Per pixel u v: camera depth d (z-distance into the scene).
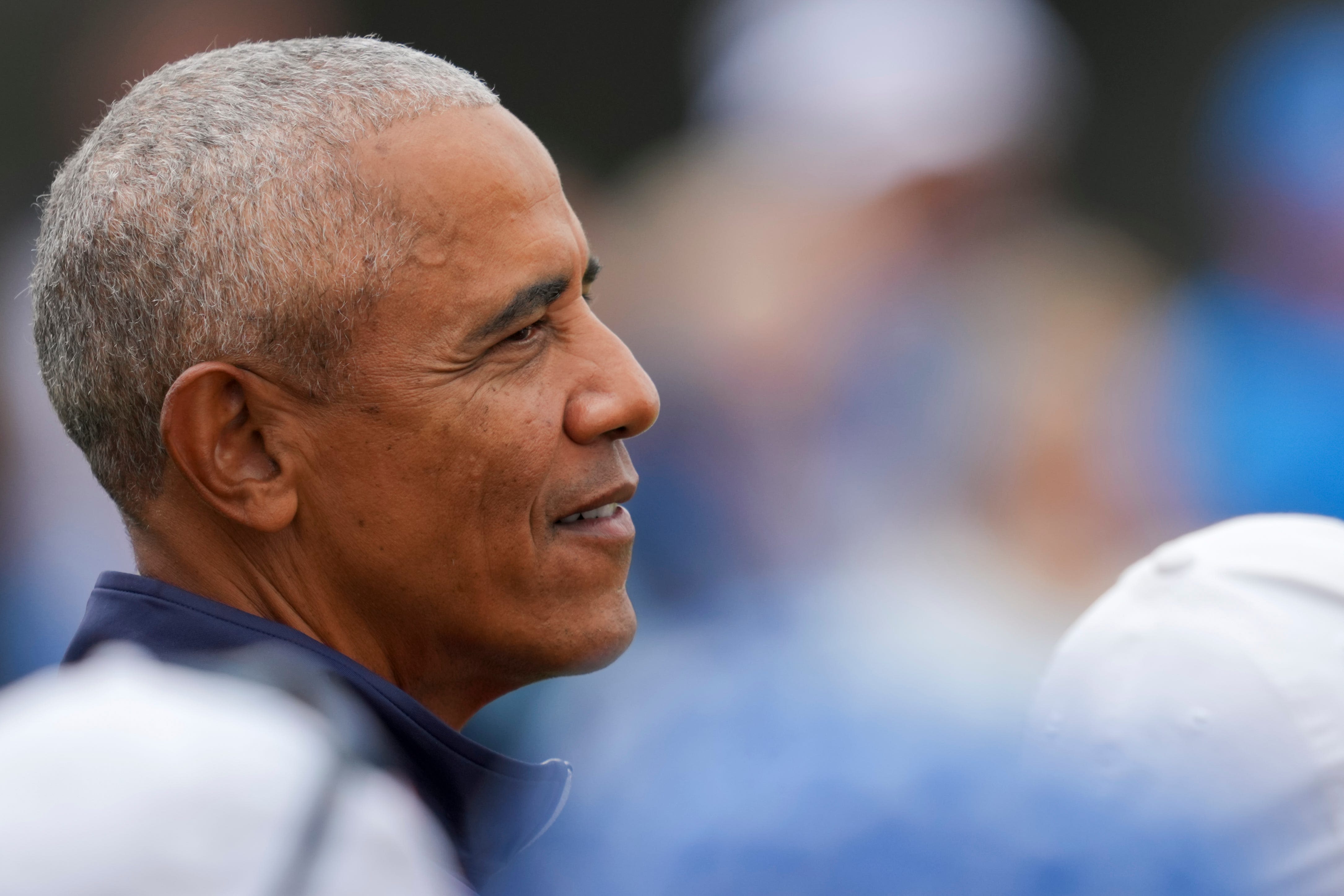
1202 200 19.64
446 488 5.07
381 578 5.14
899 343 10.09
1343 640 4.41
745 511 9.57
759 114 11.11
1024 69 11.31
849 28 10.79
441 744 4.79
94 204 4.98
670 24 20.23
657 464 9.82
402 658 5.33
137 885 2.22
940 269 10.44
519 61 20.66
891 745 2.91
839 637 3.22
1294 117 13.30
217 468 4.97
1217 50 20.20
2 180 14.27
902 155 10.52
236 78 5.03
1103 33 23.00
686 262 10.62
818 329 10.03
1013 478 9.87
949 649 3.32
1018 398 9.98
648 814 2.94
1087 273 11.06
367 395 4.95
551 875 3.02
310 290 4.86
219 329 4.87
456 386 5.02
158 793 2.28
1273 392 12.45
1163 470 10.95
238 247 4.84
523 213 5.10
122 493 5.25
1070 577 9.70
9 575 10.84
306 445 5.00
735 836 2.82
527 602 5.27
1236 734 4.25
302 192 4.85
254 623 4.91
